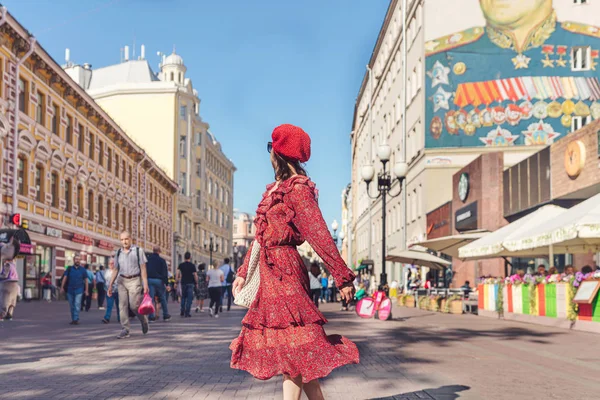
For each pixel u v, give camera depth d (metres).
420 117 37.50
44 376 7.10
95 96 70.25
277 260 3.74
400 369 7.76
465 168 31.84
